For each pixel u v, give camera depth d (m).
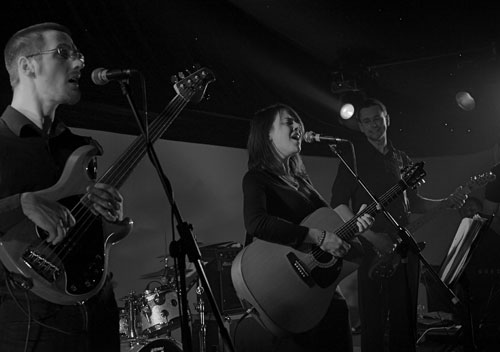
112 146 5.93
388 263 4.24
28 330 2.20
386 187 4.55
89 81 4.58
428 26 6.68
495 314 5.57
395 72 7.45
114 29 4.91
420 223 4.62
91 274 2.30
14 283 2.20
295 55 6.71
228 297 5.26
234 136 6.22
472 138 7.44
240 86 6.04
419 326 6.58
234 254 5.29
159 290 4.93
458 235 4.14
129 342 4.85
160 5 5.39
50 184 2.34
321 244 3.35
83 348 2.29
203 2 5.80
